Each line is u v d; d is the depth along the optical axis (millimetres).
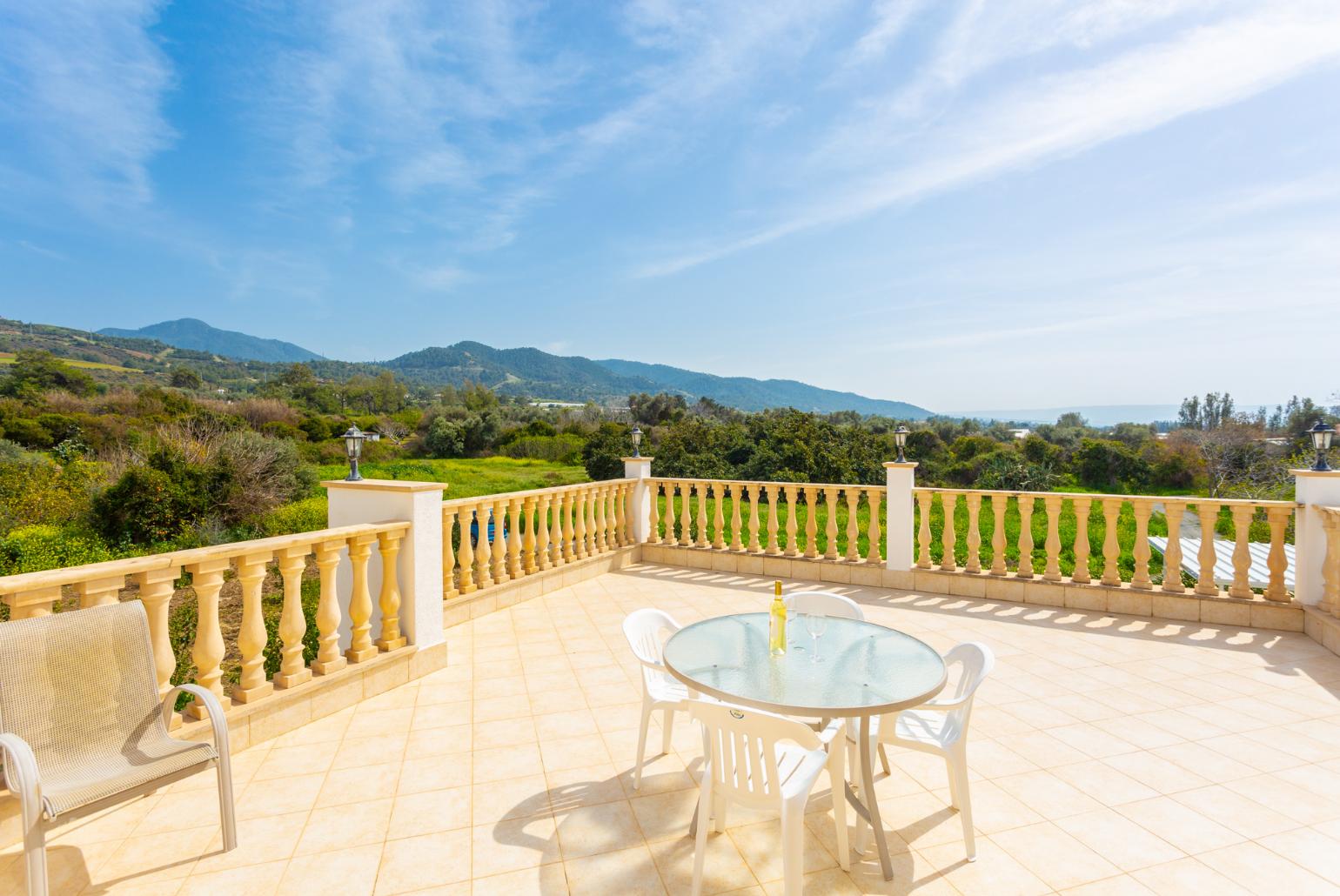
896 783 3080
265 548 3439
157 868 2420
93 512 11281
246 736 3389
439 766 3252
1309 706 3920
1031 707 3932
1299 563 5379
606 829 2709
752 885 2338
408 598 4438
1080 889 2301
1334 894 2250
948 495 6719
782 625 2773
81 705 2406
